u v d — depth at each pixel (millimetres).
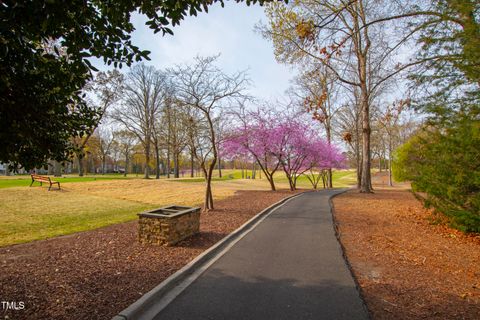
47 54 2828
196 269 4973
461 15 6895
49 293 3742
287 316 3297
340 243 6734
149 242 6445
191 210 7230
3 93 2572
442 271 4930
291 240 6996
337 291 4008
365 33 17859
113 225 9000
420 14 9766
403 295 3947
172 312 3416
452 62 7129
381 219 9844
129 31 3352
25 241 6859
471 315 3396
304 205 13625
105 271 4648
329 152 27125
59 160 3486
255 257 5648
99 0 3066
